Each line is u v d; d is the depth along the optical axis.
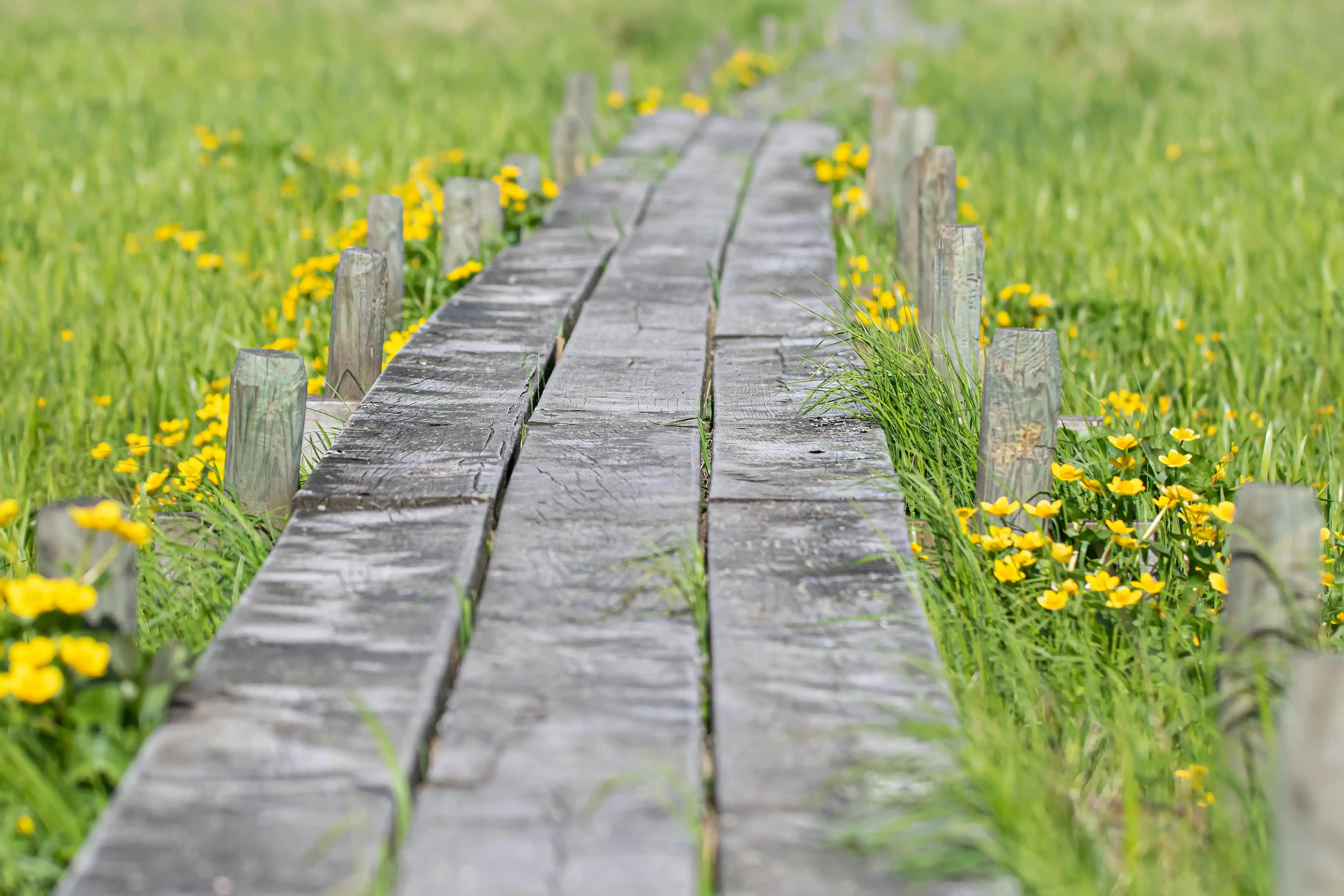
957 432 4.91
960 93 18.50
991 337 5.90
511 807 2.76
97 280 8.42
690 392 5.39
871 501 4.26
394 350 6.18
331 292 7.47
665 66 23.81
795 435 4.86
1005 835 2.68
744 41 26.73
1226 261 8.83
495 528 4.28
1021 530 4.37
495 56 22.44
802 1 31.66
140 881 2.53
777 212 9.77
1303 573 3.23
